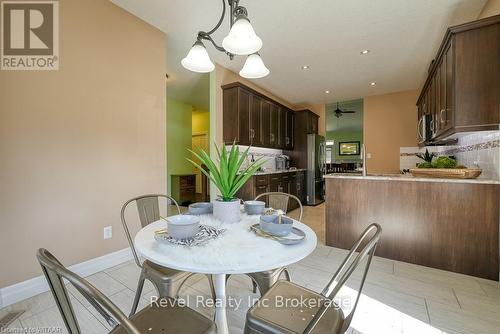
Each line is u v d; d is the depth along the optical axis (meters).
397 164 4.98
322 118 6.10
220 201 1.35
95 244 2.17
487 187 2.09
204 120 6.85
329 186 2.84
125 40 2.39
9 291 1.68
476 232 2.13
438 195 2.28
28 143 1.78
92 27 2.13
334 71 3.89
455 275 2.15
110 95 2.27
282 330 0.91
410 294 1.84
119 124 2.35
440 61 2.56
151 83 2.64
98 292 0.63
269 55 3.34
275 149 5.43
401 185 2.45
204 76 4.11
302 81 4.36
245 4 2.26
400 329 1.46
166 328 0.92
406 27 2.65
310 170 5.60
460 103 2.02
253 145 4.18
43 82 1.86
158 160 2.73
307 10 2.36
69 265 2.00
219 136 3.77
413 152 4.85
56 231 1.92
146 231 1.22
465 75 2.01
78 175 2.05
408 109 4.90
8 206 1.69
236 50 1.47
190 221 1.13
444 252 2.25
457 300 1.76
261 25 2.61
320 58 3.42
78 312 1.61
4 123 1.67
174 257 0.91
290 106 6.01
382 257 2.53
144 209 1.71
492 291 1.88
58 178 1.93
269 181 4.23
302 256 0.94
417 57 3.38
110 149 2.28
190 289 1.90
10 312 1.60
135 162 2.49
